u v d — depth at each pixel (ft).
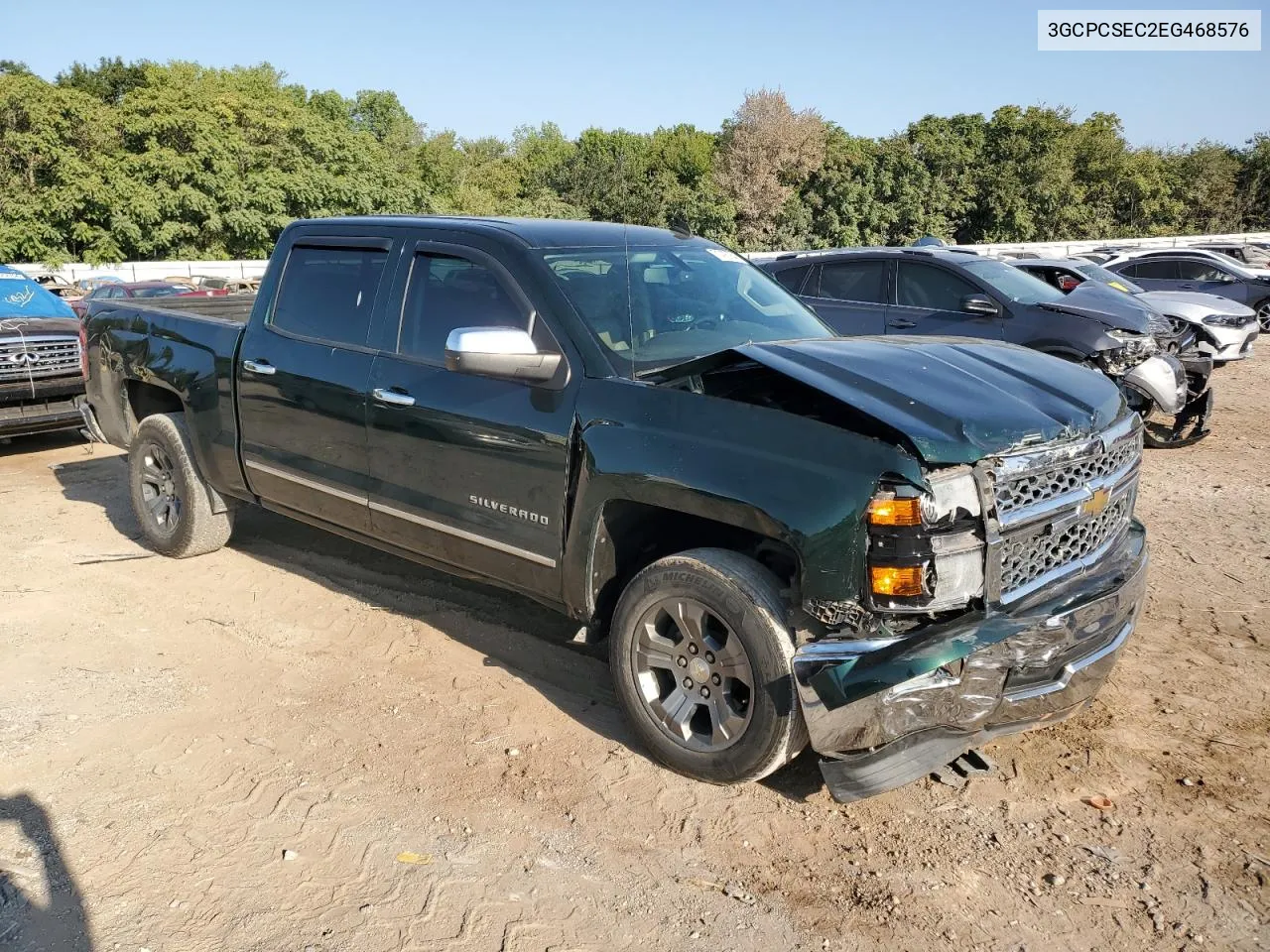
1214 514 22.16
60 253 110.11
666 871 9.71
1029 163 189.06
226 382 16.56
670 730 11.25
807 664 9.56
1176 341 28.81
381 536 14.56
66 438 31.58
